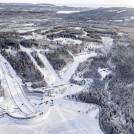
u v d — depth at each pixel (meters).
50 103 91.06
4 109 83.50
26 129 74.62
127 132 74.62
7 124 76.25
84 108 88.81
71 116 82.69
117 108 88.06
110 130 74.12
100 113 85.56
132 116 81.69
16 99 90.69
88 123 78.94
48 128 75.62
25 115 80.25
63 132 73.88
